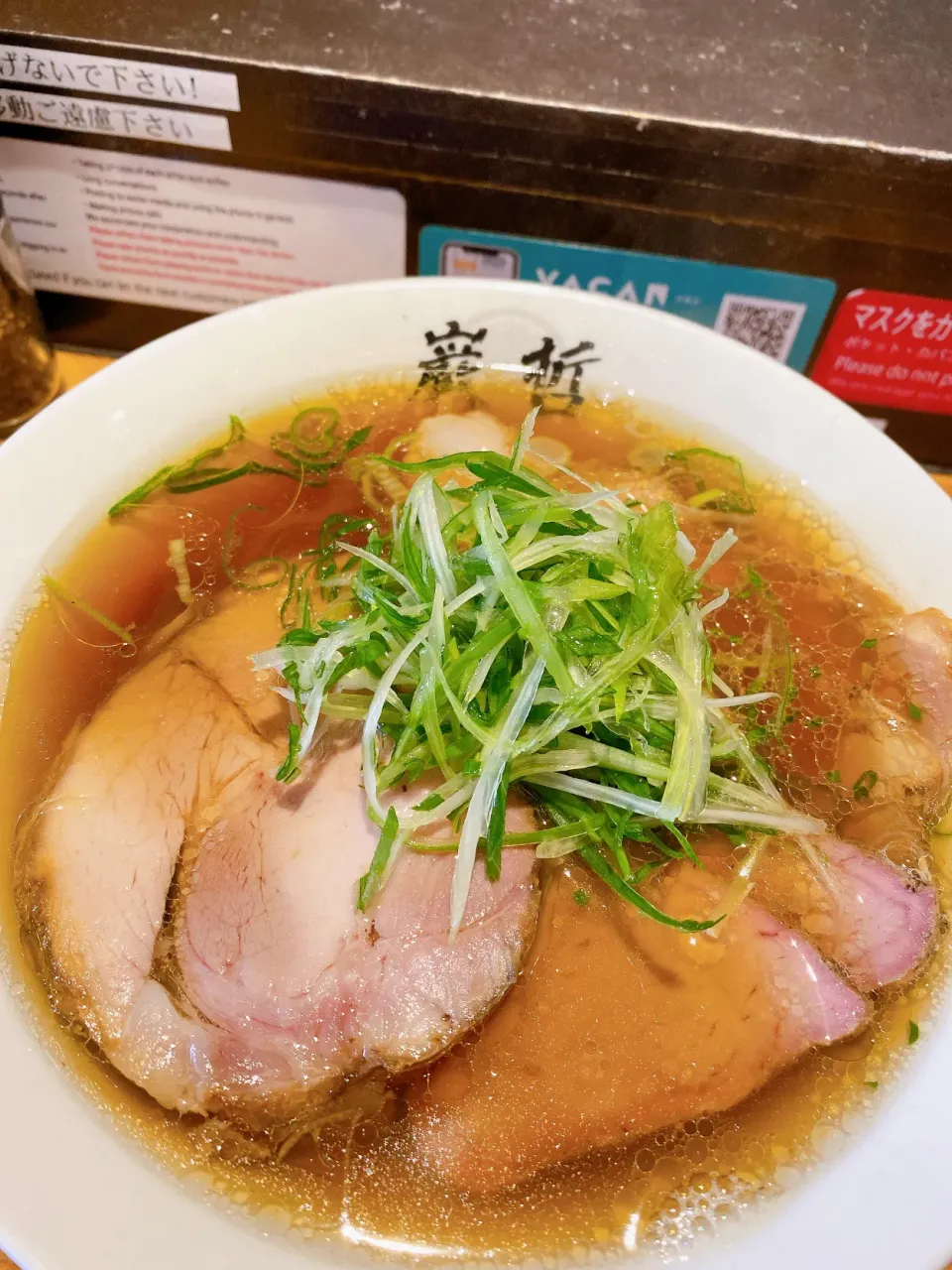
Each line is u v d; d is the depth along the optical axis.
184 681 0.21
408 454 0.26
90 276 0.28
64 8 0.23
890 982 0.19
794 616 0.24
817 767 0.21
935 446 0.29
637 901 0.18
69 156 0.25
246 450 0.25
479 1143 0.17
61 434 0.22
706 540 0.25
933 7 0.25
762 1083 0.18
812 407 0.25
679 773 0.18
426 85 0.22
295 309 0.25
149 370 0.23
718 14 0.24
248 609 0.22
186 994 0.18
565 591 0.19
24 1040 0.17
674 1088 0.18
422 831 0.19
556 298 0.25
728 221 0.24
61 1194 0.15
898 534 0.24
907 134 0.22
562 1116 0.17
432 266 0.27
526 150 0.23
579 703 0.18
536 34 0.23
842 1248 0.15
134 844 0.19
